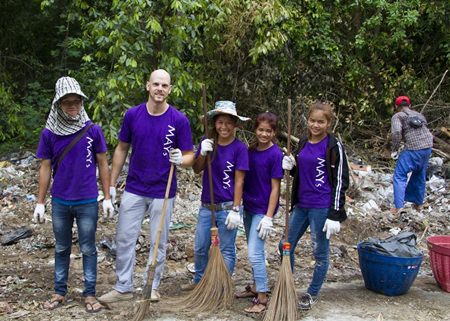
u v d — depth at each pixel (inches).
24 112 414.9
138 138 167.3
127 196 170.2
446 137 419.2
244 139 374.0
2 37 455.2
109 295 172.1
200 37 350.3
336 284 201.2
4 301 175.5
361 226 271.4
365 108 416.8
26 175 328.8
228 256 177.3
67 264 173.0
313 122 167.0
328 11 423.2
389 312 175.2
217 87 376.8
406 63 456.1
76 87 159.6
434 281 208.4
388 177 353.1
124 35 314.2
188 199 293.3
